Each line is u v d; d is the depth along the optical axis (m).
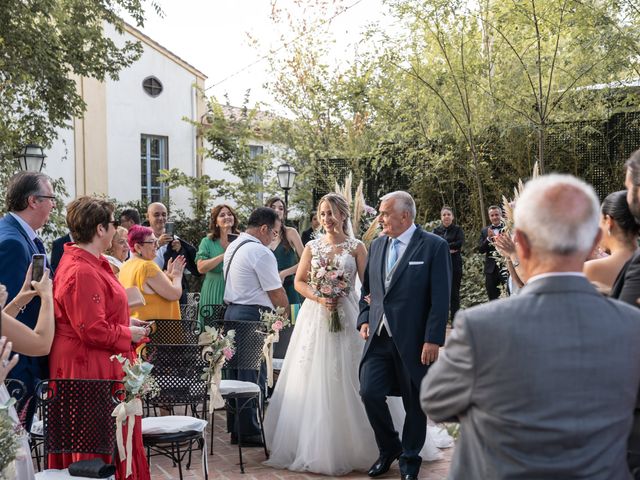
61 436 3.90
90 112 20.00
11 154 12.94
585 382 1.95
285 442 5.67
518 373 1.95
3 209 12.58
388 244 5.30
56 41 13.20
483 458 2.02
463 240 13.59
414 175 17.22
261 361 5.94
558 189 2.06
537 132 15.34
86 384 3.88
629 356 2.00
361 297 5.51
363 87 18.06
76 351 4.04
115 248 6.45
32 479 3.46
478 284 15.62
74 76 19.48
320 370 5.60
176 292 6.26
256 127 20.39
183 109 22.47
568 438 1.92
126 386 3.86
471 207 16.86
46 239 14.05
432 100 15.96
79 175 19.75
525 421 1.94
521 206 2.11
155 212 8.24
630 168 2.81
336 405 5.54
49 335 3.61
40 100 13.79
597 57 13.61
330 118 19.75
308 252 5.94
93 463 3.72
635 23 13.26
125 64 14.86
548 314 1.99
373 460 5.55
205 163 23.28
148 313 6.21
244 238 6.29
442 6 14.27
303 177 19.33
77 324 4.00
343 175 18.09
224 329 5.93
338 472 5.46
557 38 13.74
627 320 2.03
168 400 4.97
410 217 5.23
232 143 19.86
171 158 22.25
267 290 6.17
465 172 16.70
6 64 12.32
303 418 5.60
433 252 5.12
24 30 12.62
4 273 4.19
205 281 7.83
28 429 4.09
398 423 5.76
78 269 4.05
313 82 19.52
